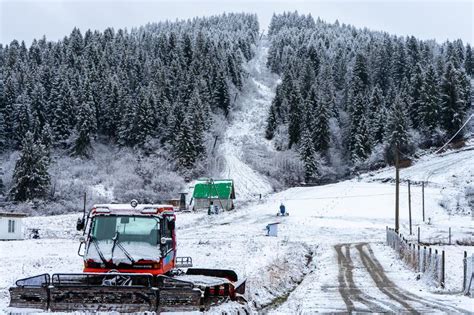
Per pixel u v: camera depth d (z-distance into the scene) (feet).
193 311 36.19
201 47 593.01
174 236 48.14
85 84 414.82
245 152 444.14
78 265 91.35
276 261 98.73
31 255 114.32
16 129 390.83
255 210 284.82
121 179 354.74
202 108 440.04
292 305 55.11
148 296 36.58
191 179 374.84
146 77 503.61
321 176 407.23
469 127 416.87
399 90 486.79
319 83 527.40
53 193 316.60
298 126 451.94
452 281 75.46
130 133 404.36
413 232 202.08
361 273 88.69
